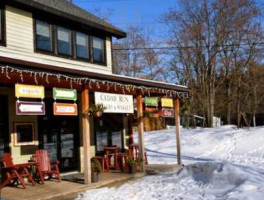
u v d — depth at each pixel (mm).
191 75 36938
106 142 16031
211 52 35844
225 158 19016
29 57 12508
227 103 37969
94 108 11398
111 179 12320
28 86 9422
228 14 35406
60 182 11773
